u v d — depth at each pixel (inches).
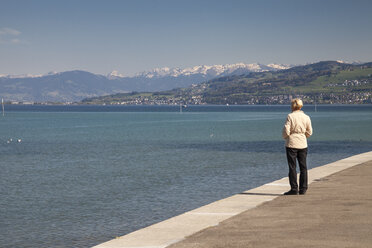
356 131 2578.7
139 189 721.6
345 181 496.1
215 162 1112.2
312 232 284.2
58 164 1139.3
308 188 457.4
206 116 6343.5
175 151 1455.5
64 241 418.9
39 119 5502.0
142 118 5659.5
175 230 299.1
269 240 268.1
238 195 425.7
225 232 290.8
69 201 634.8
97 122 4424.2
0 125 3929.6
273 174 878.4
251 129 2901.1
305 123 426.9
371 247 249.0
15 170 1027.9
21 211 570.9
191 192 678.5
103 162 1161.4
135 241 275.3
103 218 515.5
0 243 417.1
